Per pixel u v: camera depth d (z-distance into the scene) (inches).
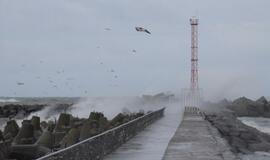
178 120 1533.0
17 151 565.9
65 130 1014.4
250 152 1370.6
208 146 775.1
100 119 1108.5
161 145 776.9
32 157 563.5
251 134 1579.7
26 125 841.5
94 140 558.6
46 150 593.9
